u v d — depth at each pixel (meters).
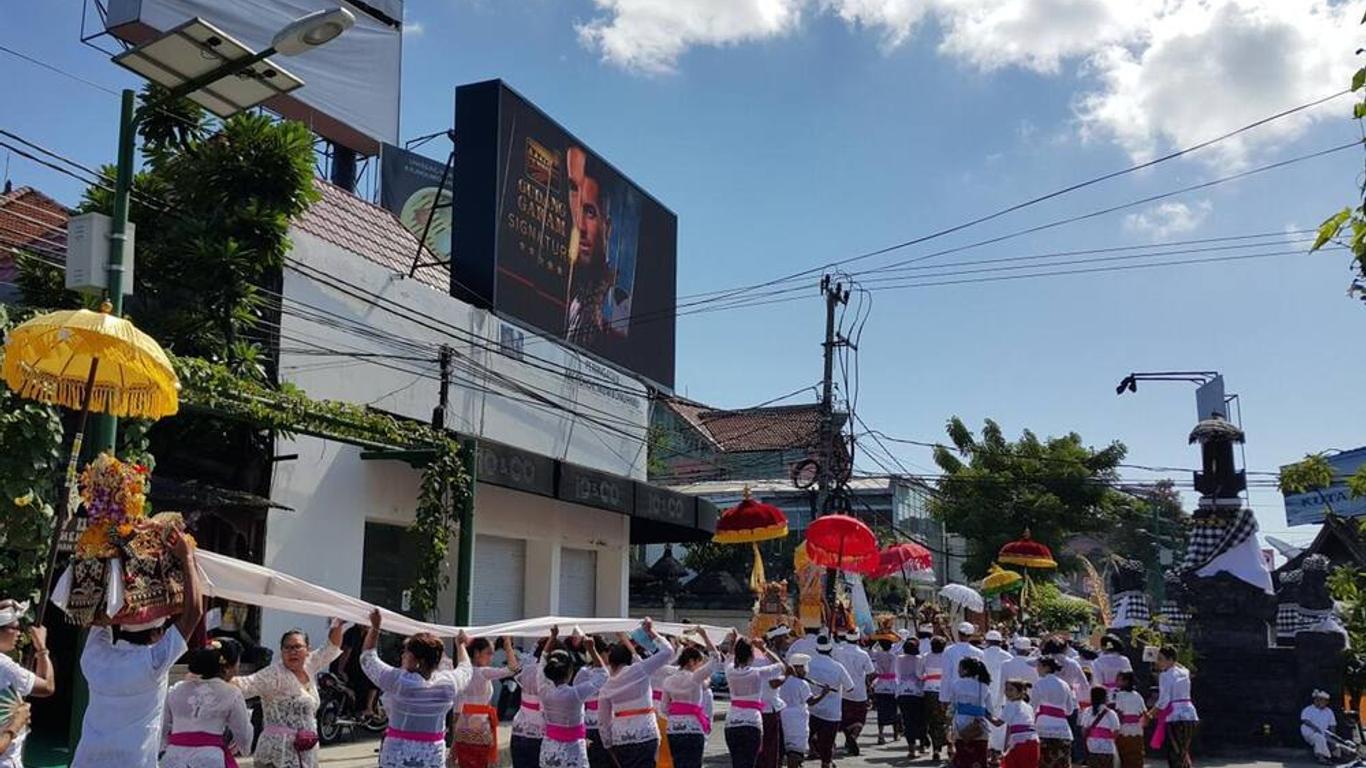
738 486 40.06
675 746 11.02
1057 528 39.75
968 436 41.53
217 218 15.53
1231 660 19.09
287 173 15.89
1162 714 15.49
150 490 12.65
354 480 17.36
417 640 7.98
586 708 11.59
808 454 35.62
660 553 39.81
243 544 15.43
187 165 15.88
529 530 21.64
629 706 10.10
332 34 9.49
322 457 16.80
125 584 5.37
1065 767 13.73
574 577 23.78
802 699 13.84
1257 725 18.86
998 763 15.70
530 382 22.25
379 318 18.27
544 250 23.16
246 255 15.27
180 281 15.23
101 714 5.43
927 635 19.42
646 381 27.06
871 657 20.36
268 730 8.23
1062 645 16.38
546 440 22.56
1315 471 7.62
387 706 8.03
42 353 6.95
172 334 14.76
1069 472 40.03
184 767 6.92
